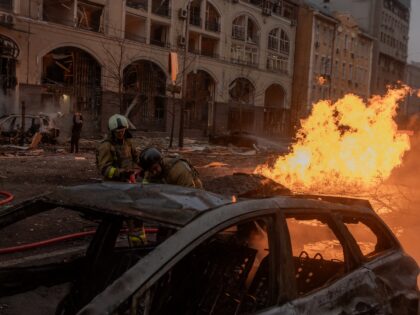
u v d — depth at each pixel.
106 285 3.14
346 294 2.78
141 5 36.41
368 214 3.38
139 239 4.28
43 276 3.15
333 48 58.38
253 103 48.47
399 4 78.44
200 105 42.97
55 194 2.72
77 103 32.12
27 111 28.59
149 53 36.66
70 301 3.21
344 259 2.98
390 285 3.16
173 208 2.36
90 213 3.04
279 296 2.37
